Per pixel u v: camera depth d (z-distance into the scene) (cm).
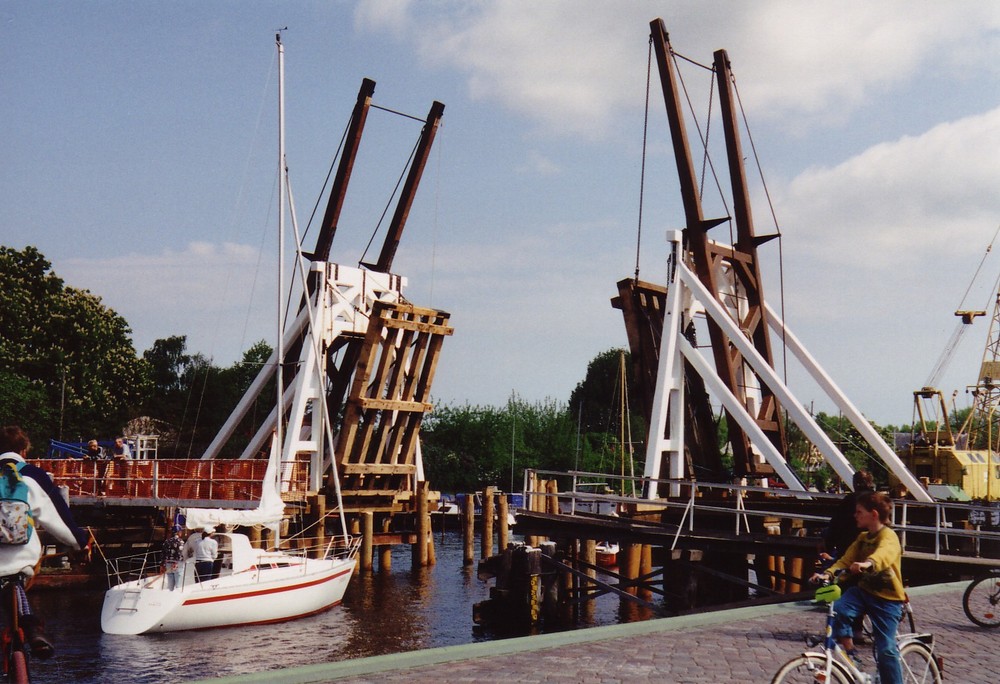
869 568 781
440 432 9006
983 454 5847
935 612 1431
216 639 2561
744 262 3578
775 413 3562
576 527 2711
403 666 971
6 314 6650
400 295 4447
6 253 6994
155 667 2247
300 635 2648
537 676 933
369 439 4128
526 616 2727
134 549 4022
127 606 2617
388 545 4178
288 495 3728
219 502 3734
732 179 3709
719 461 3444
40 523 682
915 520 2777
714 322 3375
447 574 4041
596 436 9412
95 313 7231
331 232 4269
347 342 4403
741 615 1352
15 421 6194
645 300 3512
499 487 8731
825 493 2370
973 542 2519
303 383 3947
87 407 6919
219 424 9881
